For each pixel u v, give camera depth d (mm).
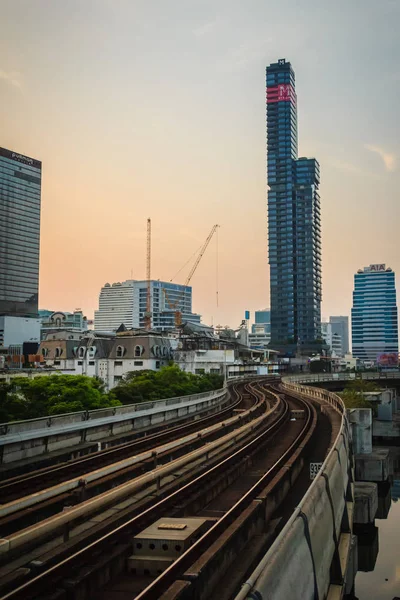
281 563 11984
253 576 10500
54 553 15852
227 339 175500
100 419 37312
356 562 28781
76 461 28531
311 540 14875
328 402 64250
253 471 30516
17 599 12914
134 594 14516
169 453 31641
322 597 15102
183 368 128250
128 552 16422
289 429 47750
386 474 47281
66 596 13594
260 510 21469
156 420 48062
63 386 53469
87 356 118875
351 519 29484
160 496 22594
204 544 16641
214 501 24156
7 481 24094
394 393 106000
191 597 13219
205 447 28750
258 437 38062
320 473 20156
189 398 57750
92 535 17500
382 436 79062
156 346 120000
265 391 93250
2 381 52219
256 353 181125
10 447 28812
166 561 15773
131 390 67875
